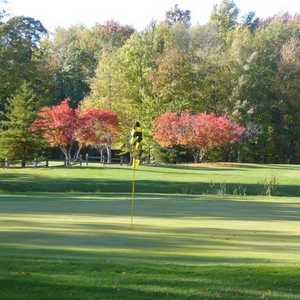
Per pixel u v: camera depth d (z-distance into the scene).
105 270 9.63
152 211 23.73
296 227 18.59
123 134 68.25
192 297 7.88
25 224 18.00
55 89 84.19
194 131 65.88
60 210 23.41
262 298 7.93
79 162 69.12
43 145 60.62
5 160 60.41
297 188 46.25
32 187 43.56
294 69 77.12
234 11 89.69
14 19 50.59
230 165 68.12
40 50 56.69
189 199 32.59
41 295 7.81
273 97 77.62
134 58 71.69
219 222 19.83
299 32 83.38
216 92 75.25
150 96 71.25
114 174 53.38
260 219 21.27
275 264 11.10
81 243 13.91
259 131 76.31
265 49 78.06
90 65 92.56
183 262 11.27
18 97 58.16
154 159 73.31
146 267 10.02
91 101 71.06
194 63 73.88
